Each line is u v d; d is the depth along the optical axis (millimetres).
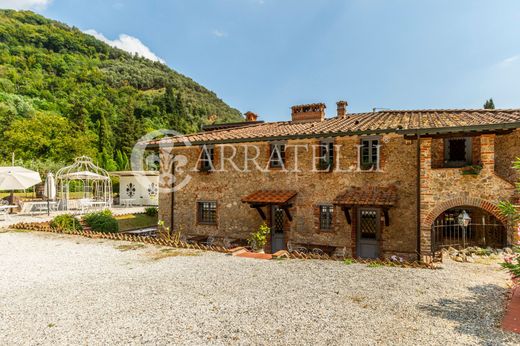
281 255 9945
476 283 7184
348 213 12242
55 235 13938
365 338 4785
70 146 47062
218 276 7953
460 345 4543
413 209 11875
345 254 12773
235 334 4980
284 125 17469
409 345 4570
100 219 16922
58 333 5082
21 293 6953
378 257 12305
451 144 11961
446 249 10672
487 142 10109
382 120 13758
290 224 13875
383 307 5902
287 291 6820
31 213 23094
